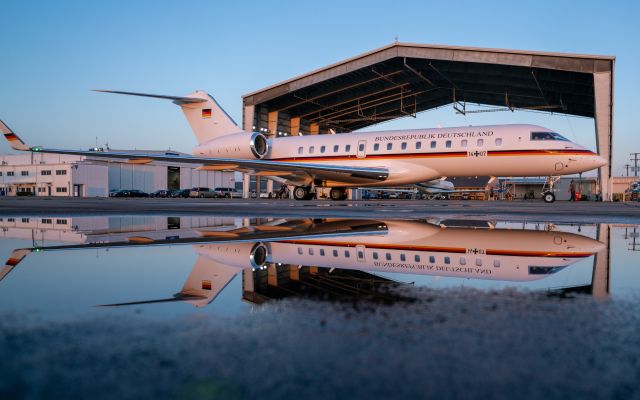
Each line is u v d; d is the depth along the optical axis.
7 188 65.00
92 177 61.19
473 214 8.46
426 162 20.36
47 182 61.47
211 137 26.14
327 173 21.50
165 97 25.50
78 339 1.03
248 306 1.35
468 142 19.44
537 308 1.37
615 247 3.20
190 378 0.80
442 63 31.62
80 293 1.57
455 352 0.96
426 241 3.47
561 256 2.71
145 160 17.89
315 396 0.72
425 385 0.78
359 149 22.14
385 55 30.91
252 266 2.24
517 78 31.31
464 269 2.18
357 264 2.32
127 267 2.21
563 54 25.98
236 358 0.91
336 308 1.35
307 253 2.76
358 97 39.28
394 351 0.96
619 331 1.13
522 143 18.50
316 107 42.22
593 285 1.77
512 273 2.06
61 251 2.90
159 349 0.96
